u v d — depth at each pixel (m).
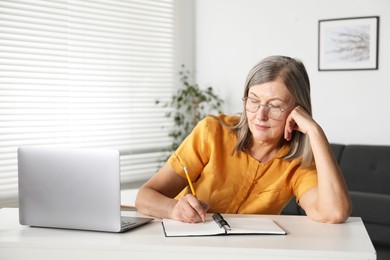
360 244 1.26
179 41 4.60
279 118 1.63
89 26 3.93
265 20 4.24
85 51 3.89
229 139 1.77
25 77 3.55
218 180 1.74
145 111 4.36
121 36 4.16
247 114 1.67
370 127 3.81
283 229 1.43
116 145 4.15
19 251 1.30
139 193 1.67
